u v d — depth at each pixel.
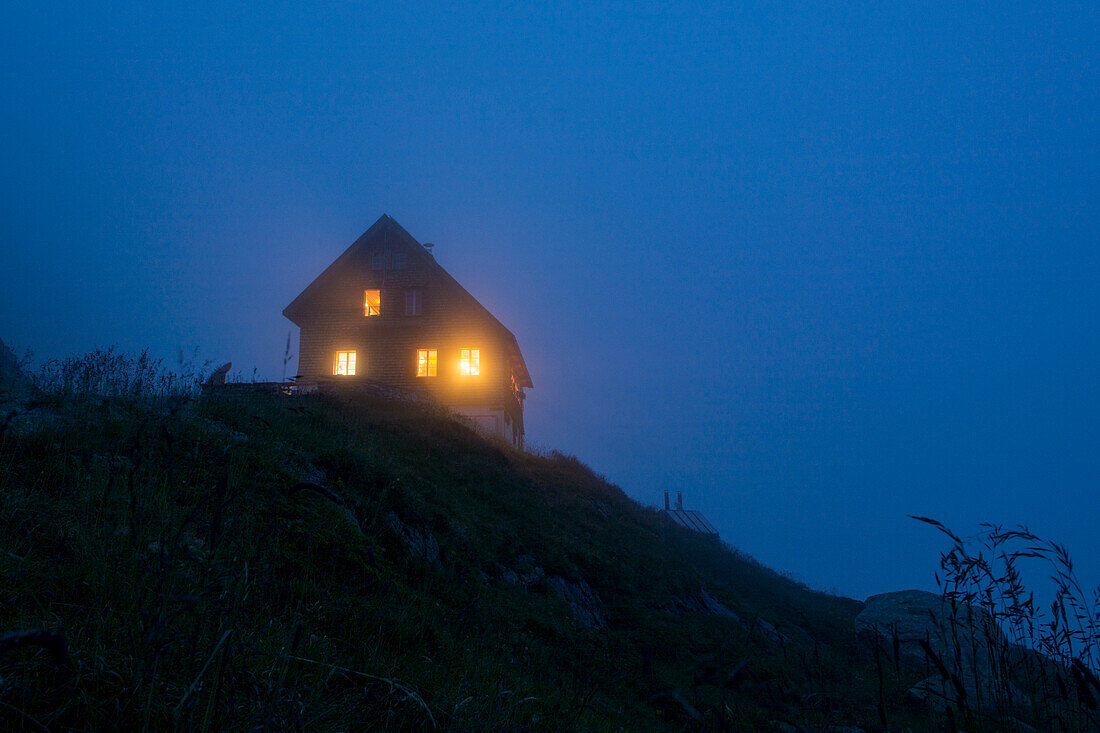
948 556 3.06
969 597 3.04
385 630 5.85
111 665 2.95
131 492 3.61
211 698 2.80
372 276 34.22
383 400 22.17
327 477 10.03
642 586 15.81
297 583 5.71
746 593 23.00
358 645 5.16
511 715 4.74
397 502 10.88
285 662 3.55
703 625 14.26
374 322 33.44
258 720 2.82
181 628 3.29
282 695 3.09
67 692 2.81
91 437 6.89
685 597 16.73
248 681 2.98
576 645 10.11
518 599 11.29
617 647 10.93
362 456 11.84
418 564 9.18
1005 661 3.00
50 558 4.18
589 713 6.29
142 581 3.08
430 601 7.60
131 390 9.24
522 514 16.64
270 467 8.30
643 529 23.30
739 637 13.57
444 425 21.36
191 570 3.59
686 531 31.58
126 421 7.69
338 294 34.25
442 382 32.59
